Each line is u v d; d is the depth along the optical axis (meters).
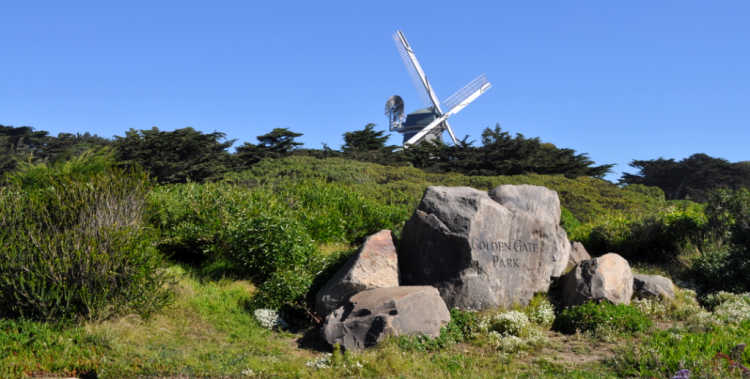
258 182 27.22
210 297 11.46
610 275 11.88
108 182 10.55
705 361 7.57
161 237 13.77
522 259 12.29
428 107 72.25
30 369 7.50
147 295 9.81
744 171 53.56
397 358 8.37
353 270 10.97
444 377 7.82
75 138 63.94
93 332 8.76
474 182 31.80
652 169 58.16
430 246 11.73
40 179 13.89
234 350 9.01
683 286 14.42
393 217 20.27
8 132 60.78
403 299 9.65
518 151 47.28
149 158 39.88
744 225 15.13
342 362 8.27
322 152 51.44
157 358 8.15
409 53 71.44
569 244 13.95
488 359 8.89
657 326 10.74
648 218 17.92
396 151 53.53
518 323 10.48
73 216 9.78
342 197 19.47
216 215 14.23
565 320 10.93
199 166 39.56
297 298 11.48
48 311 9.04
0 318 8.84
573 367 8.37
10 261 8.91
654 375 7.49
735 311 11.30
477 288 11.48
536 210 13.05
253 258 12.68
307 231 15.73
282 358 8.83
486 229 11.75
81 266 9.16
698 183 55.03
